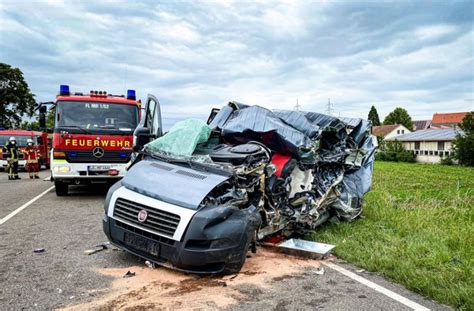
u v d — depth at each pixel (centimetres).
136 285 400
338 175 708
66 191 1041
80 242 568
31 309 343
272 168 515
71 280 413
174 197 421
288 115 637
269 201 527
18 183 1441
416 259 486
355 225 701
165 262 422
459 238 584
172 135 548
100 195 1080
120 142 975
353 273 457
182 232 399
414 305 367
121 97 1092
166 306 351
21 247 539
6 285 398
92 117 998
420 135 5178
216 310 345
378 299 379
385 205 845
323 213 693
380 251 524
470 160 3581
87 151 950
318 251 514
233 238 408
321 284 417
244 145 534
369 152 802
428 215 741
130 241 443
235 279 423
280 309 351
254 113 604
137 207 436
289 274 446
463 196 1047
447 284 411
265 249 546
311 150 583
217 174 462
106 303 356
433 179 2025
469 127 3841
